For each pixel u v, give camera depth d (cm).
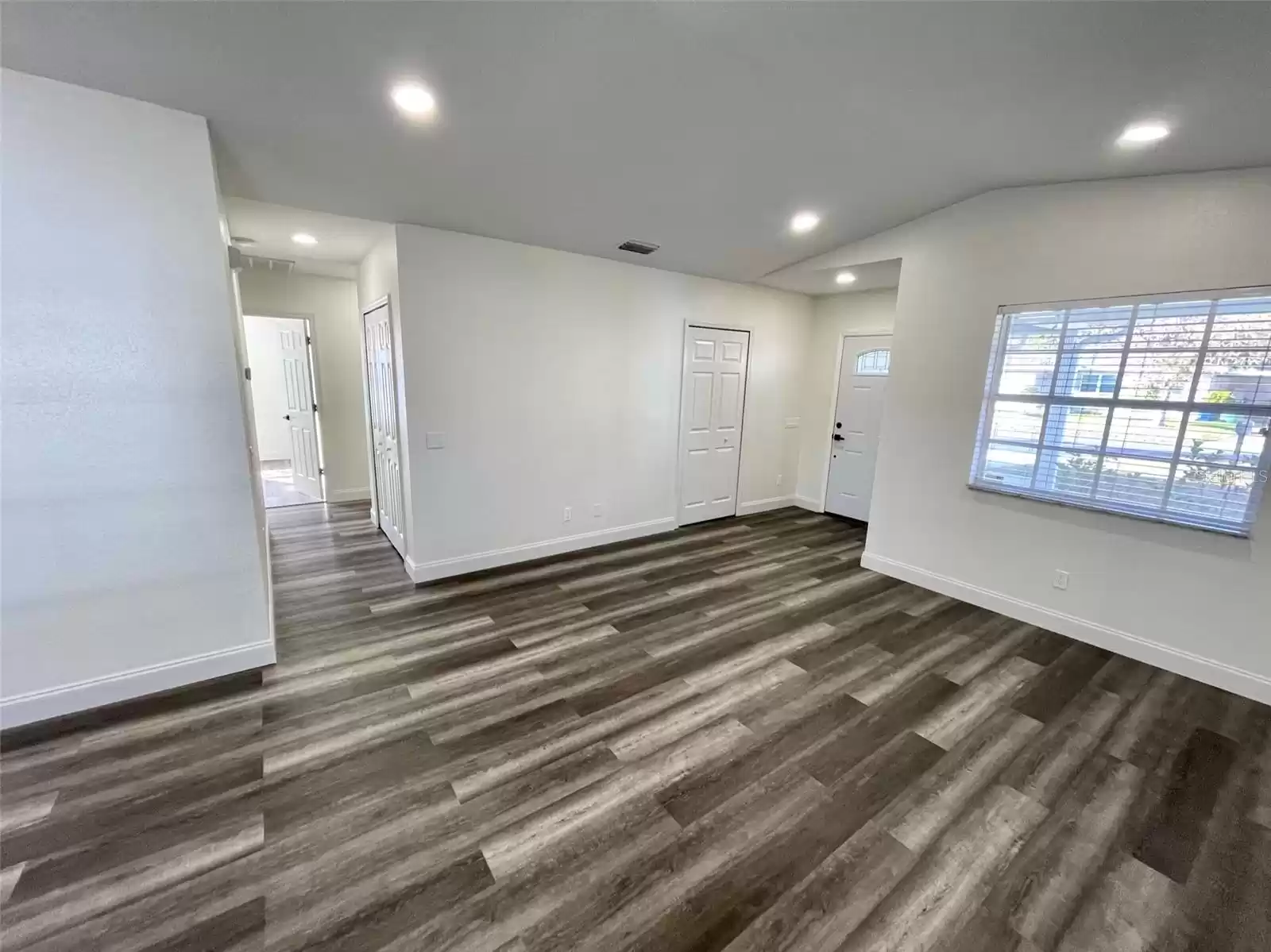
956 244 338
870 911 148
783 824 177
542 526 418
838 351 558
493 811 178
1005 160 271
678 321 468
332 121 224
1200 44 172
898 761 208
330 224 327
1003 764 207
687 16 174
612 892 151
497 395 375
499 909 145
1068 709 243
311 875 154
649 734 219
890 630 315
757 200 319
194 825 169
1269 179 232
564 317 398
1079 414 297
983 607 347
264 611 257
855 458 553
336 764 197
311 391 550
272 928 138
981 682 263
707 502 536
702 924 143
